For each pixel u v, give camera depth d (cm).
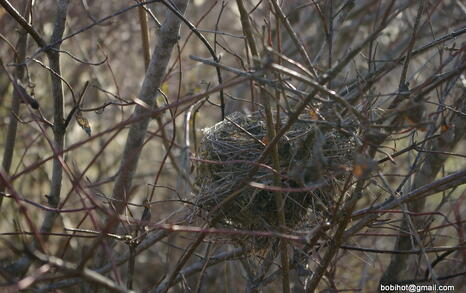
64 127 469
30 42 641
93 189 640
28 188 761
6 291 295
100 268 498
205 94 342
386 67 410
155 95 489
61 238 658
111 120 810
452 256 616
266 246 458
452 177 417
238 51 898
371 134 354
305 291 460
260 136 454
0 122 720
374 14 742
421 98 361
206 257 479
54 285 413
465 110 503
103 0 806
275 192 400
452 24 675
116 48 826
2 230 704
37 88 753
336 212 404
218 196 443
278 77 364
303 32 756
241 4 371
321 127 394
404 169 716
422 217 535
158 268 775
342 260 675
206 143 470
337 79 599
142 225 437
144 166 868
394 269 547
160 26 482
